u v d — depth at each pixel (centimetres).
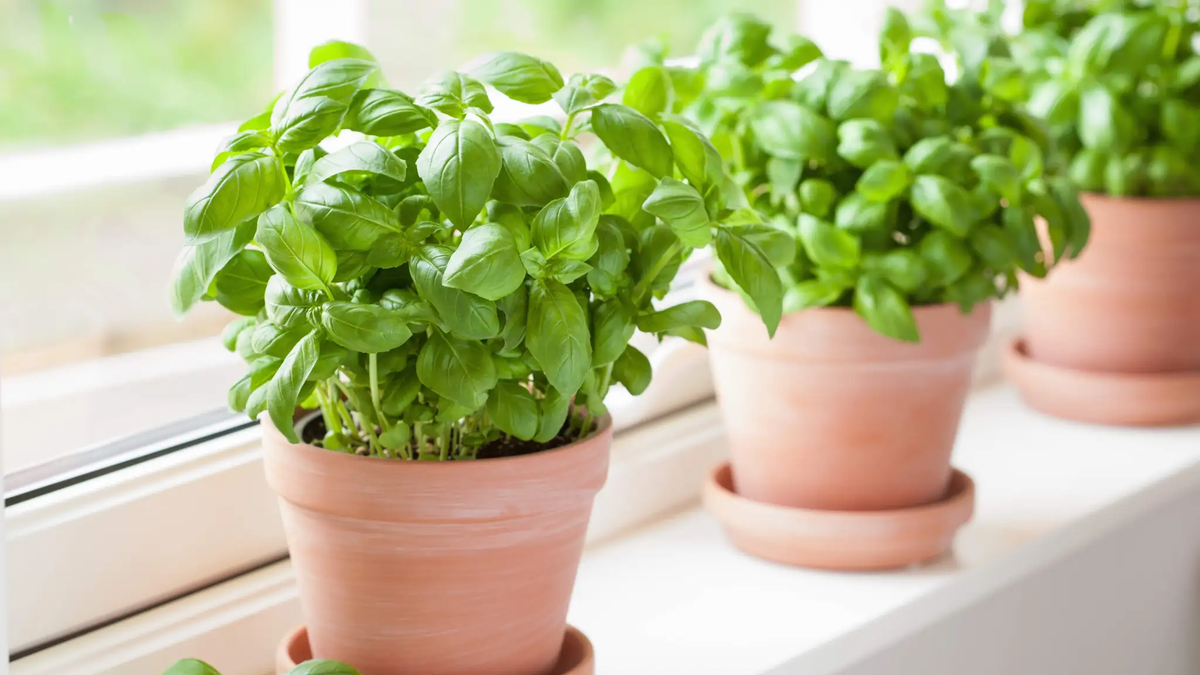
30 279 126
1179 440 153
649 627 131
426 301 111
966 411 158
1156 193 151
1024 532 140
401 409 114
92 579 123
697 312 116
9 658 121
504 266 108
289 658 120
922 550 134
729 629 131
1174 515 161
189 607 126
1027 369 155
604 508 140
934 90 134
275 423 110
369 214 110
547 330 111
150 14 129
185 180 131
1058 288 152
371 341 109
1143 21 146
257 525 129
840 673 136
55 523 122
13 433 126
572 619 132
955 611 140
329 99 112
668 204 113
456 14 140
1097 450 151
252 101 133
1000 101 138
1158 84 151
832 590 135
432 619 116
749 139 132
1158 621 163
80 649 123
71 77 127
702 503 146
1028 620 149
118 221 129
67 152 127
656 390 144
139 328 130
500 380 115
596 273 114
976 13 150
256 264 115
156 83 129
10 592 121
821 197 130
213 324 133
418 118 112
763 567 137
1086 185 150
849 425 132
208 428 130
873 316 129
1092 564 154
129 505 124
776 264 120
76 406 129
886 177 128
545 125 120
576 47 147
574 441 119
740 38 134
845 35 162
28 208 126
